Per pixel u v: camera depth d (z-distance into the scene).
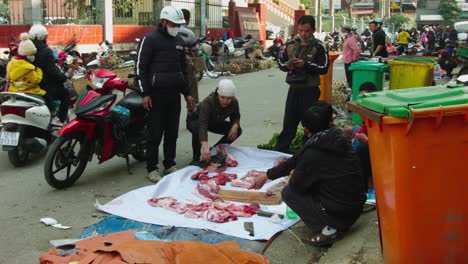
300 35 6.91
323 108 4.43
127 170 6.80
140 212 5.10
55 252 3.80
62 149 5.98
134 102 6.62
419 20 62.78
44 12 16.12
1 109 6.77
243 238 4.54
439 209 3.31
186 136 8.62
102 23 16.94
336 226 4.34
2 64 10.27
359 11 78.50
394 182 3.30
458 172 3.30
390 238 3.43
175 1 20.42
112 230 4.75
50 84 7.47
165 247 3.64
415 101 3.31
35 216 5.20
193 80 9.08
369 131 3.51
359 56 12.29
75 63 11.98
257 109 11.01
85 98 6.15
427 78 8.46
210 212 4.97
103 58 13.38
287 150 7.12
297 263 4.20
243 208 5.13
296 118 7.04
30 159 7.30
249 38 21.81
